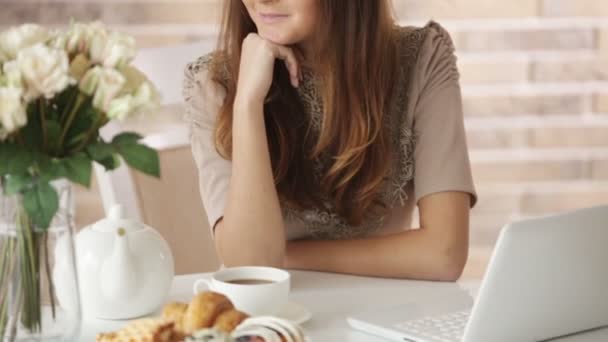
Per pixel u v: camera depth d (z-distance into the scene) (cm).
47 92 125
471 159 374
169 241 237
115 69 133
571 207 378
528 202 378
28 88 126
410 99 227
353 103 217
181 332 136
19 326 136
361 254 203
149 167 132
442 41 232
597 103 374
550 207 379
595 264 152
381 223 229
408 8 362
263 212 207
